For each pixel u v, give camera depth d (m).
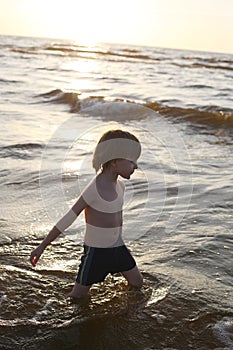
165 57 43.69
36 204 4.04
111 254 2.55
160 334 2.35
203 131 8.38
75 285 2.62
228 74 24.52
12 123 7.93
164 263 3.11
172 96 13.02
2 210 3.94
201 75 22.88
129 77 19.67
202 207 4.19
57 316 2.46
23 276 2.85
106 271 2.58
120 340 2.29
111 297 2.67
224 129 8.52
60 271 2.94
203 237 3.54
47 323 2.39
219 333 2.37
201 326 2.43
